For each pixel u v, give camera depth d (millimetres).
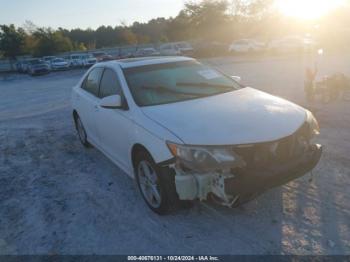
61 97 13305
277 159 3094
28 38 45688
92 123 4945
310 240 2938
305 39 30922
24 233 3395
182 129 3084
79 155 5578
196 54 34625
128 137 3717
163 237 3135
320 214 3295
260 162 2996
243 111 3387
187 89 4078
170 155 3020
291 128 3201
